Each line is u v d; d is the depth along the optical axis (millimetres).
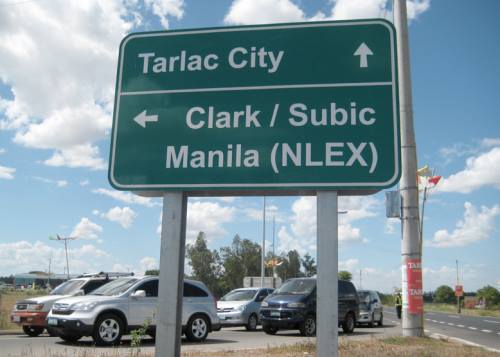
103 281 17453
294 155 5777
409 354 11047
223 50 6199
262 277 40312
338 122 5789
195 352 12070
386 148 5660
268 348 12555
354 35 5996
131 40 6379
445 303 98125
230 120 5988
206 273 71438
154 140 6055
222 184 5836
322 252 5410
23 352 11898
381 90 5816
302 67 6004
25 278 101438
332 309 5215
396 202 14930
